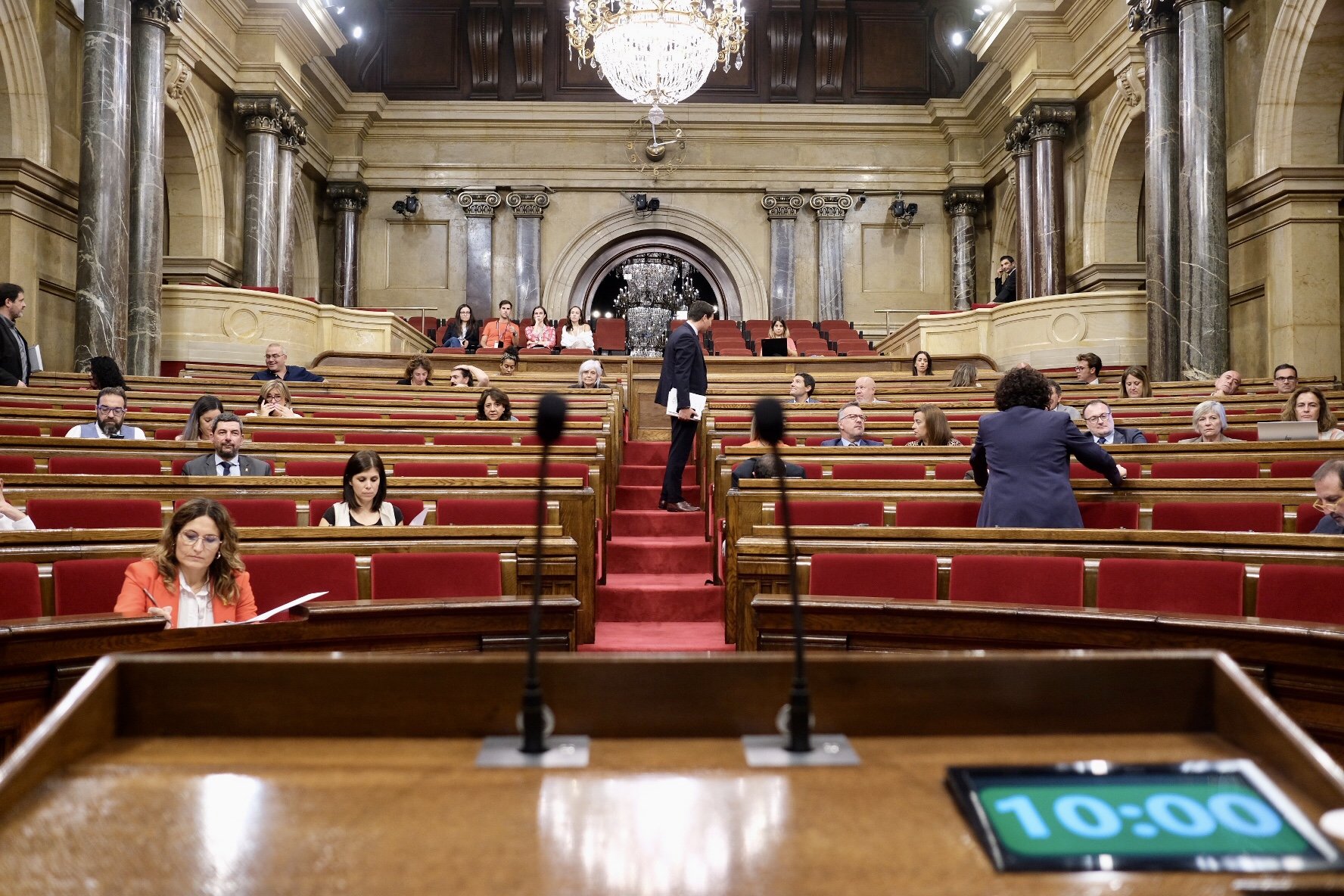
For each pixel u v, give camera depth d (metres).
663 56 15.18
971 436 7.34
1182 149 12.12
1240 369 13.35
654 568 6.69
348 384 10.73
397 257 20.98
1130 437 7.12
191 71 14.86
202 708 1.40
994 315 15.20
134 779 1.25
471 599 3.62
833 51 21.38
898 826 1.15
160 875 1.04
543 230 21.20
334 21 20.11
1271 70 12.55
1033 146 17.48
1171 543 3.92
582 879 1.04
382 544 4.21
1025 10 16.70
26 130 12.08
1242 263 13.27
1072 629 3.28
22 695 2.73
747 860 1.08
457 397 9.50
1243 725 1.34
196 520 3.57
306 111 19.17
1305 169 12.18
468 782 1.26
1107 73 15.91
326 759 1.33
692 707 1.43
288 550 4.07
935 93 21.77
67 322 12.89
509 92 21.59
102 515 4.73
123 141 11.78
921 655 1.44
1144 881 1.03
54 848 1.09
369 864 1.06
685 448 7.63
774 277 21.02
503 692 1.42
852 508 5.11
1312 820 1.13
